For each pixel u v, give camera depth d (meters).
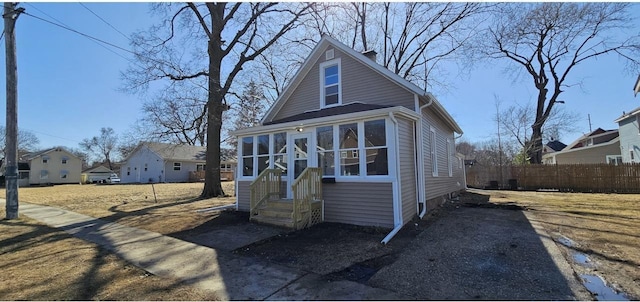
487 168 17.89
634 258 4.17
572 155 26.94
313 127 7.89
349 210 7.02
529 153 23.12
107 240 5.84
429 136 9.44
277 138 8.66
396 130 6.62
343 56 9.58
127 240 5.82
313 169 7.21
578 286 3.31
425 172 8.54
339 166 7.29
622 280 3.44
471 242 5.26
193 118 15.19
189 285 3.53
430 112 9.73
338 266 4.16
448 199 11.58
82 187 25.27
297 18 14.66
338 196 7.22
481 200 11.38
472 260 4.30
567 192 14.73
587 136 27.89
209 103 13.55
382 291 3.28
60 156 36.28
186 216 8.42
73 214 9.30
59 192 19.22
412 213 7.32
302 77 10.48
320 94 9.91
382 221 6.53
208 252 4.94
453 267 4.03
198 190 19.17
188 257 4.68
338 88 9.60
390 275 3.78
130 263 4.39
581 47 19.12
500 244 5.08
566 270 3.80
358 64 9.25
